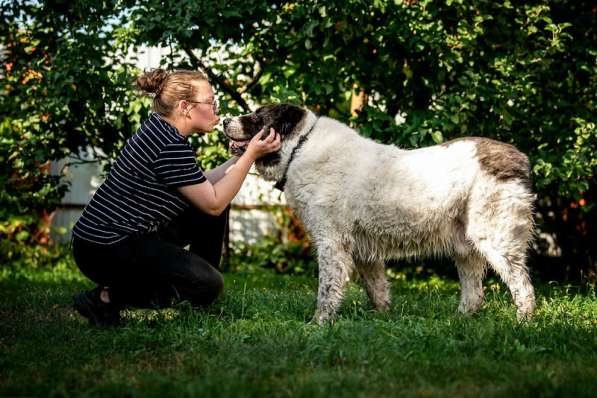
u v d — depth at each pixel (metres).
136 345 3.18
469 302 4.23
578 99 5.77
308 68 5.51
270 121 3.97
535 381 2.48
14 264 7.54
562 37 5.48
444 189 3.76
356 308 4.14
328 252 3.88
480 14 5.38
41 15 5.80
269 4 5.47
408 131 5.18
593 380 2.53
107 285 3.63
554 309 4.24
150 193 3.43
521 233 3.80
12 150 6.41
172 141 3.39
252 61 6.30
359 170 3.83
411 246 3.98
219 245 3.99
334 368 2.73
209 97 3.56
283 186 4.08
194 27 5.00
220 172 3.96
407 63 5.54
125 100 5.53
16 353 3.04
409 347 3.00
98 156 6.39
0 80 6.12
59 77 5.22
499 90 5.28
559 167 5.43
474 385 2.49
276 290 5.45
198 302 3.66
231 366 2.75
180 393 2.30
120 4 5.44
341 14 5.12
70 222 8.27
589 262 6.62
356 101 6.55
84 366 2.82
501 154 3.78
